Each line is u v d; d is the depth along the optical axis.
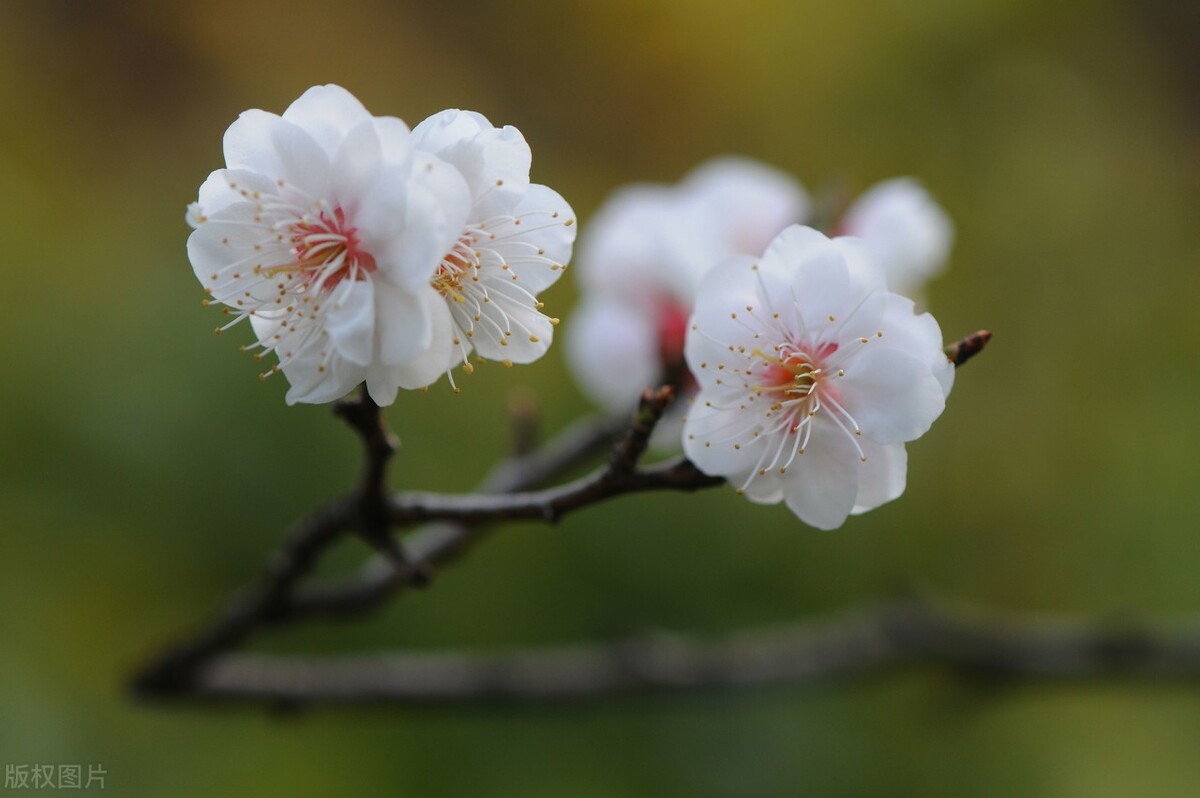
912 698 0.58
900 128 0.84
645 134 0.93
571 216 0.34
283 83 0.92
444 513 0.35
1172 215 0.83
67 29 0.86
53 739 0.49
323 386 0.34
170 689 0.39
